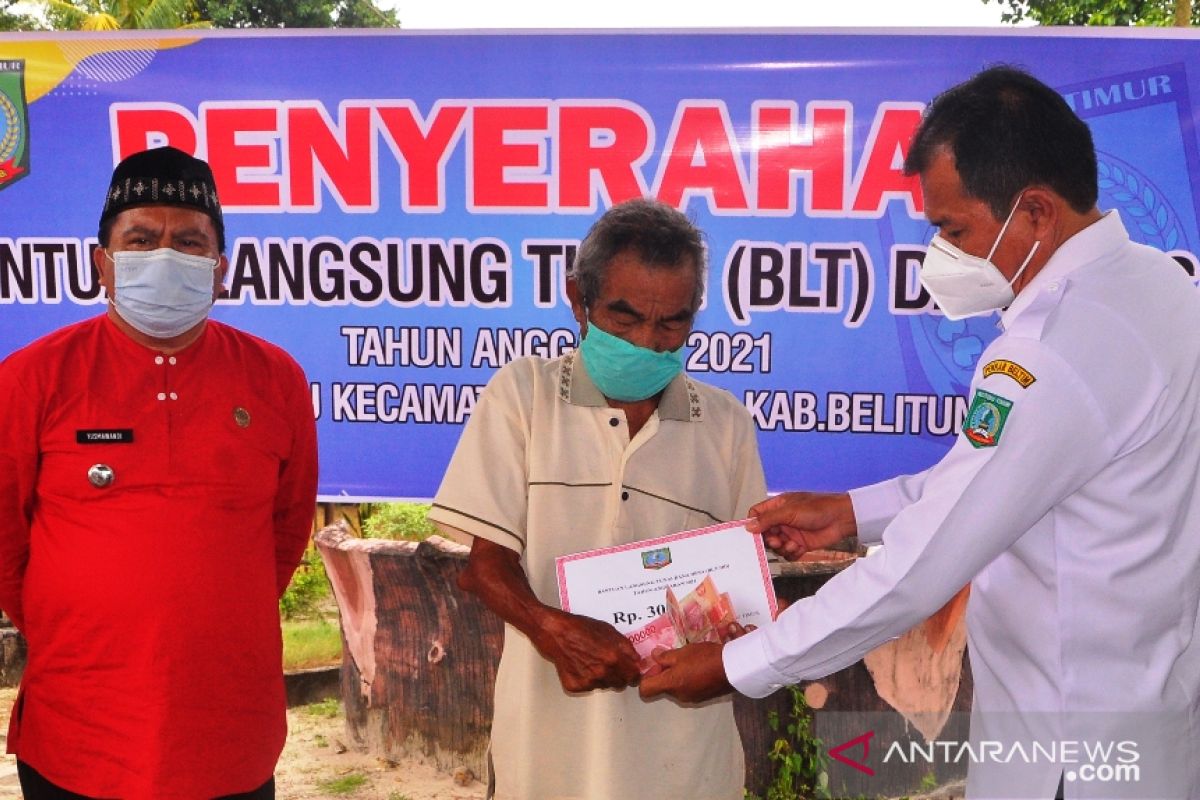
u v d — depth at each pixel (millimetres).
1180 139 2555
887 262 2670
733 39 2611
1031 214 1358
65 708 1789
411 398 2809
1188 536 1375
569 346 2764
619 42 2631
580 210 2699
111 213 1800
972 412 1348
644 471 1634
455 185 2713
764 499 1778
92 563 1752
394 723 3170
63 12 12961
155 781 1766
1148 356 1304
